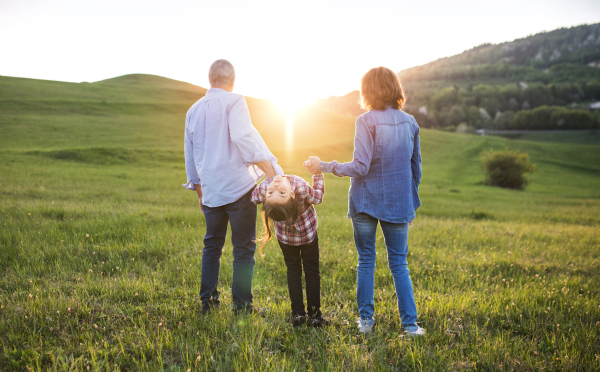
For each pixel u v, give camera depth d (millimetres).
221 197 2820
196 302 3186
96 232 5477
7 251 4254
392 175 2715
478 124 137750
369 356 2402
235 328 2617
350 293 3705
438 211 13906
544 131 115875
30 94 45906
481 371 2330
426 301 3389
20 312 2766
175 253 4719
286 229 2682
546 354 2596
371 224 2818
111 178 16016
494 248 6602
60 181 13195
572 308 3512
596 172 47719
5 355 2193
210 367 2191
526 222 12602
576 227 11469
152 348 2338
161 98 59250
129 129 37094
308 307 2883
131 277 3812
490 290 4039
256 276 4117
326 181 26531
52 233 5086
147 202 10492
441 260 5270
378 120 2711
